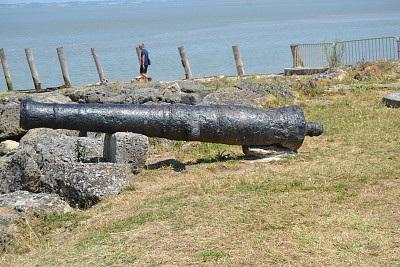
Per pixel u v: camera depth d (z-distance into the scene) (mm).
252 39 69562
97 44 74125
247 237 7004
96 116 10617
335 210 7840
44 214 8578
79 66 45812
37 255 7270
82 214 8680
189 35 86812
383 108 15375
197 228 7434
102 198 9250
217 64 42562
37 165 10086
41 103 10641
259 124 10891
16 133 16297
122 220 8133
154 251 6785
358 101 16812
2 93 26938
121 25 157625
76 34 113188
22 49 73000
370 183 8961
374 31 73750
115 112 10680
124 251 6883
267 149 11227
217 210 8094
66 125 10578
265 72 36312
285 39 67125
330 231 7098
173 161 11250
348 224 7270
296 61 29453
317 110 15898
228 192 8977
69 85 29891
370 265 6094
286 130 11023
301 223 7406
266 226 7344
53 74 41469
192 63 44125
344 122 14109
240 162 10961
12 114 16359
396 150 10977
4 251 7566
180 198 8859
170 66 42625
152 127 10766
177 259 6484
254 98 16422
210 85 20781
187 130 10719
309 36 70188
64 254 7098
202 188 9266
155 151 13031
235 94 16297
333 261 6234
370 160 10336
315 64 29594
